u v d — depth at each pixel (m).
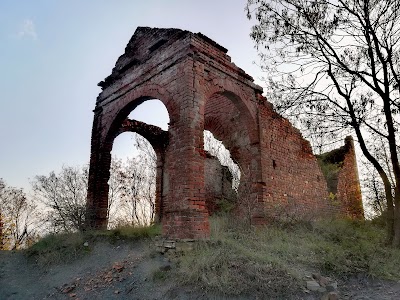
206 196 15.27
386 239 9.38
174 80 9.41
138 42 11.66
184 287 6.04
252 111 11.67
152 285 6.46
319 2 9.80
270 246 8.02
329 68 10.05
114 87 12.48
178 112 8.92
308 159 14.16
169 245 7.81
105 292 6.59
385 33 9.64
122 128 13.27
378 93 9.66
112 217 18.95
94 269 8.09
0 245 24.70
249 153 11.90
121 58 12.59
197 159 8.40
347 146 18.22
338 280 6.46
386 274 6.67
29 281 8.11
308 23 9.91
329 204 14.56
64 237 10.35
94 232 10.52
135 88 11.21
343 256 7.49
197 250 7.30
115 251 9.07
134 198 21.42
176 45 9.78
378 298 5.66
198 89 9.16
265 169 11.48
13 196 25.86
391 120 9.58
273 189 11.58
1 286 7.83
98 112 13.15
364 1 9.45
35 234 23.44
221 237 8.28
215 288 5.75
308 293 5.70
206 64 9.83
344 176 17.09
